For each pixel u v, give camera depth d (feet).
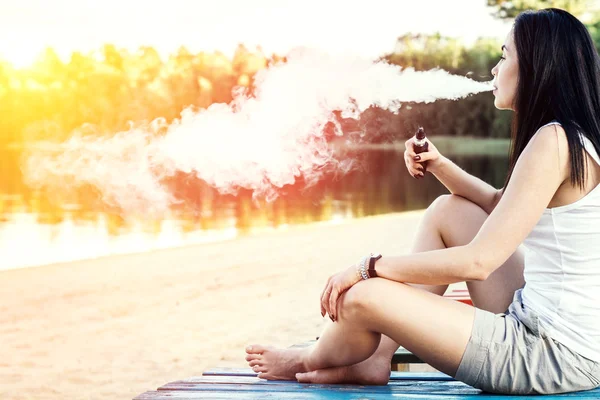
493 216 6.51
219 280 24.82
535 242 6.65
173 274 26.18
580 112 6.45
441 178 8.07
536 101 6.62
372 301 6.66
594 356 6.49
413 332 6.61
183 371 14.75
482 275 6.50
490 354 6.51
